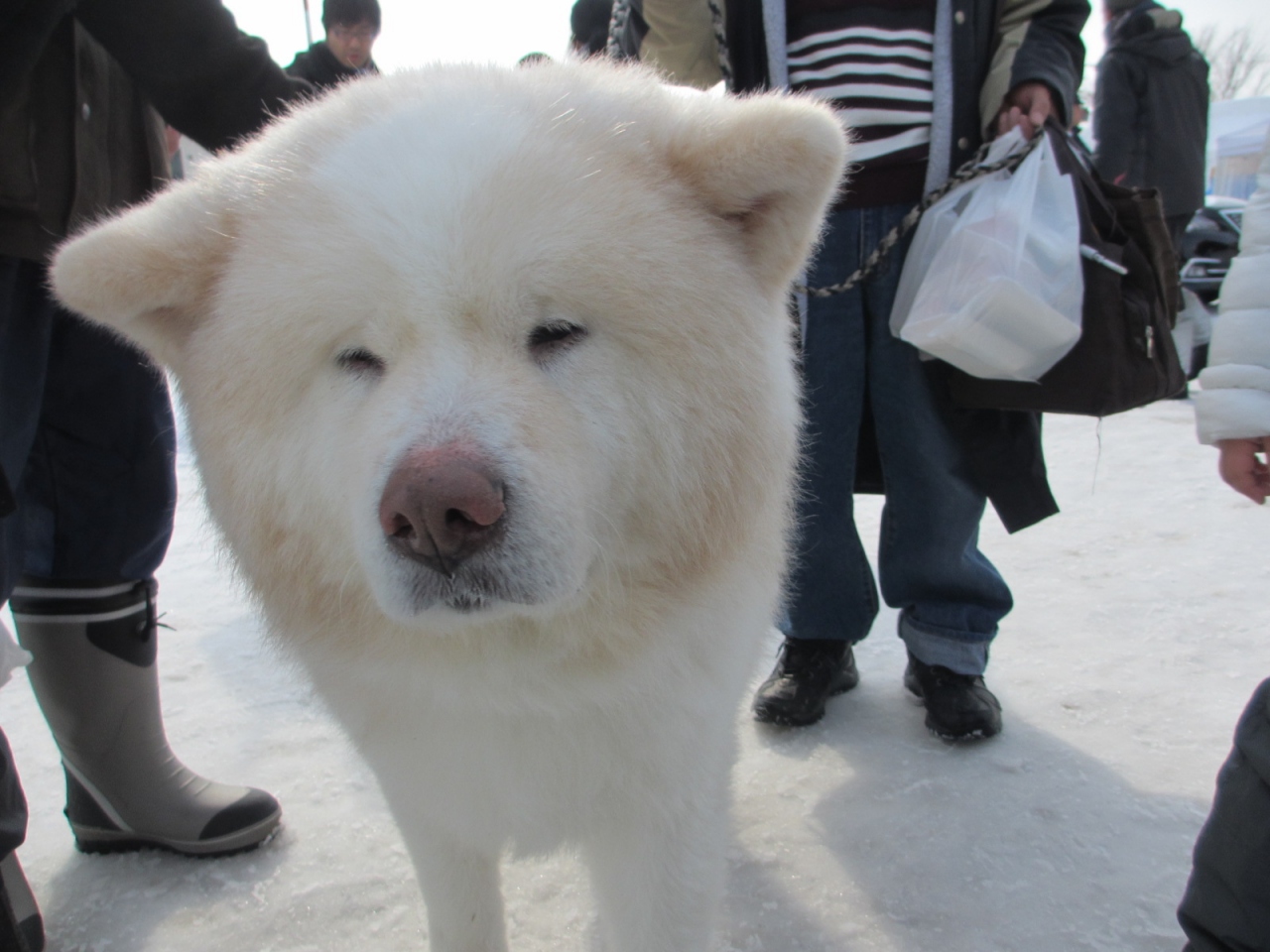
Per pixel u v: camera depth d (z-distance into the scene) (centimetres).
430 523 104
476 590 111
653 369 124
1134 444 521
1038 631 289
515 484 108
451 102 126
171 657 295
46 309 164
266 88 171
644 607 133
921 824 200
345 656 138
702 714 141
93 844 200
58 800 222
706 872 149
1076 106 233
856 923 172
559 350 120
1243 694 244
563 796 141
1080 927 169
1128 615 295
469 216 113
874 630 308
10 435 158
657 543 132
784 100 136
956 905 176
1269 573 319
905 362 229
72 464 183
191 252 132
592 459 121
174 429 199
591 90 139
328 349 120
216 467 135
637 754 139
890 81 222
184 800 196
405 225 113
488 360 115
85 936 176
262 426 128
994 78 221
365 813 211
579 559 117
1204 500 405
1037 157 211
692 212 133
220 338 128
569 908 181
